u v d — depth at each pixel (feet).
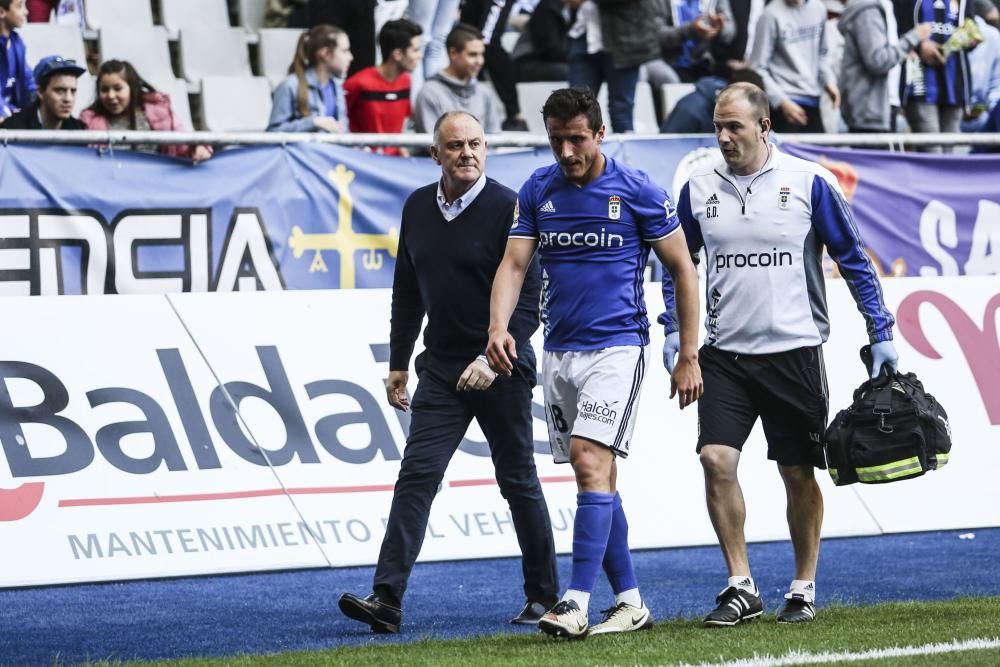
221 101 126.93
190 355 85.10
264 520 83.46
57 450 81.00
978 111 140.67
